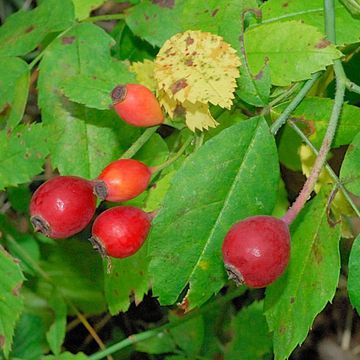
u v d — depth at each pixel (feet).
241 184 0.64
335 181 0.66
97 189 0.64
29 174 0.80
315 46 0.67
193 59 0.69
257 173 0.64
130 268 0.79
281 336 0.65
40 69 0.80
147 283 0.79
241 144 0.64
